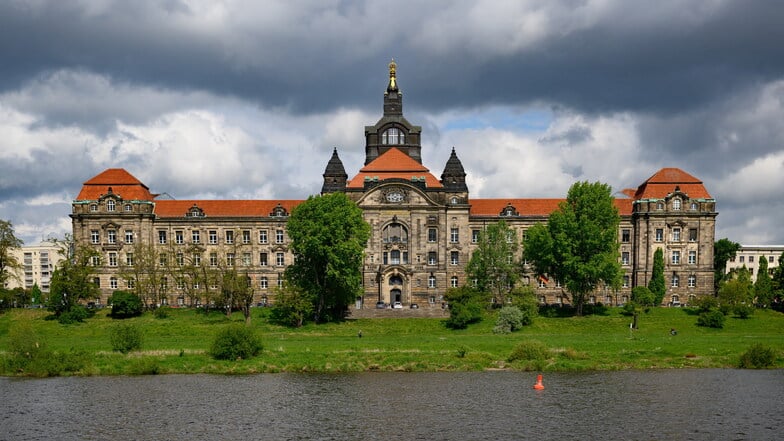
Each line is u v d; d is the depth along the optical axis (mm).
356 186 148750
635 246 152000
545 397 70188
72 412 65500
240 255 152375
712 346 96188
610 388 73875
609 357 89500
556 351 91688
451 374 81750
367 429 59844
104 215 147000
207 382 77750
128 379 79625
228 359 87875
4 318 126750
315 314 124312
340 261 120500
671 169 154375
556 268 130375
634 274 151750
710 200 149625
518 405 67188
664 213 149125
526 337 106500
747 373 81625
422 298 145500
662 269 144750
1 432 59531
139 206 148000
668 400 68875
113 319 125312
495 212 155125
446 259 147375
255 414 64500
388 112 166625
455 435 57969
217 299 128250
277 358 88188
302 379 79250
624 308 130875
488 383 76625
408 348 95250
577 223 125875
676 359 88438
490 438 57156
